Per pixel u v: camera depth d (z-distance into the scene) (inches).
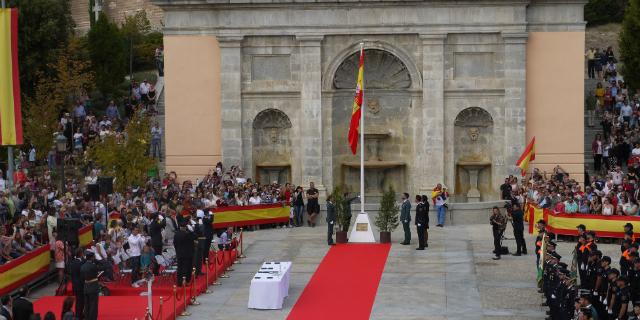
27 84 2977.4
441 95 2509.8
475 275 1882.4
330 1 2495.1
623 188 2289.6
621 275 1526.8
